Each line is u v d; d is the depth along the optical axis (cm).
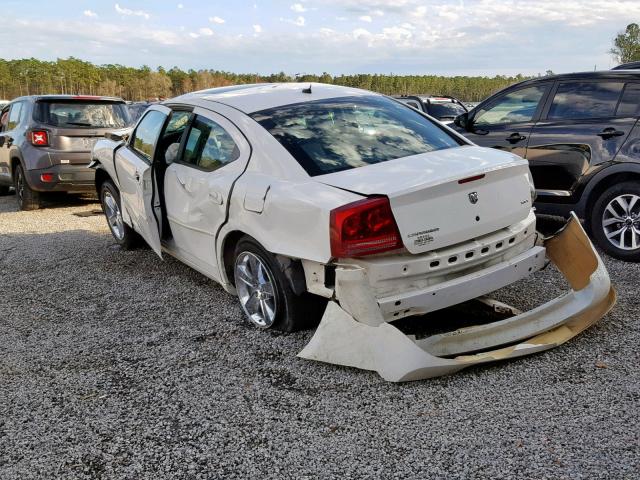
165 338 416
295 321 389
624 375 324
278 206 357
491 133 653
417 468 258
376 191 322
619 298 441
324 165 370
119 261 629
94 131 943
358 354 331
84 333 436
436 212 329
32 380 364
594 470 248
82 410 324
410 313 332
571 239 391
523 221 380
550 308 366
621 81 562
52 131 920
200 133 458
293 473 260
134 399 333
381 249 318
